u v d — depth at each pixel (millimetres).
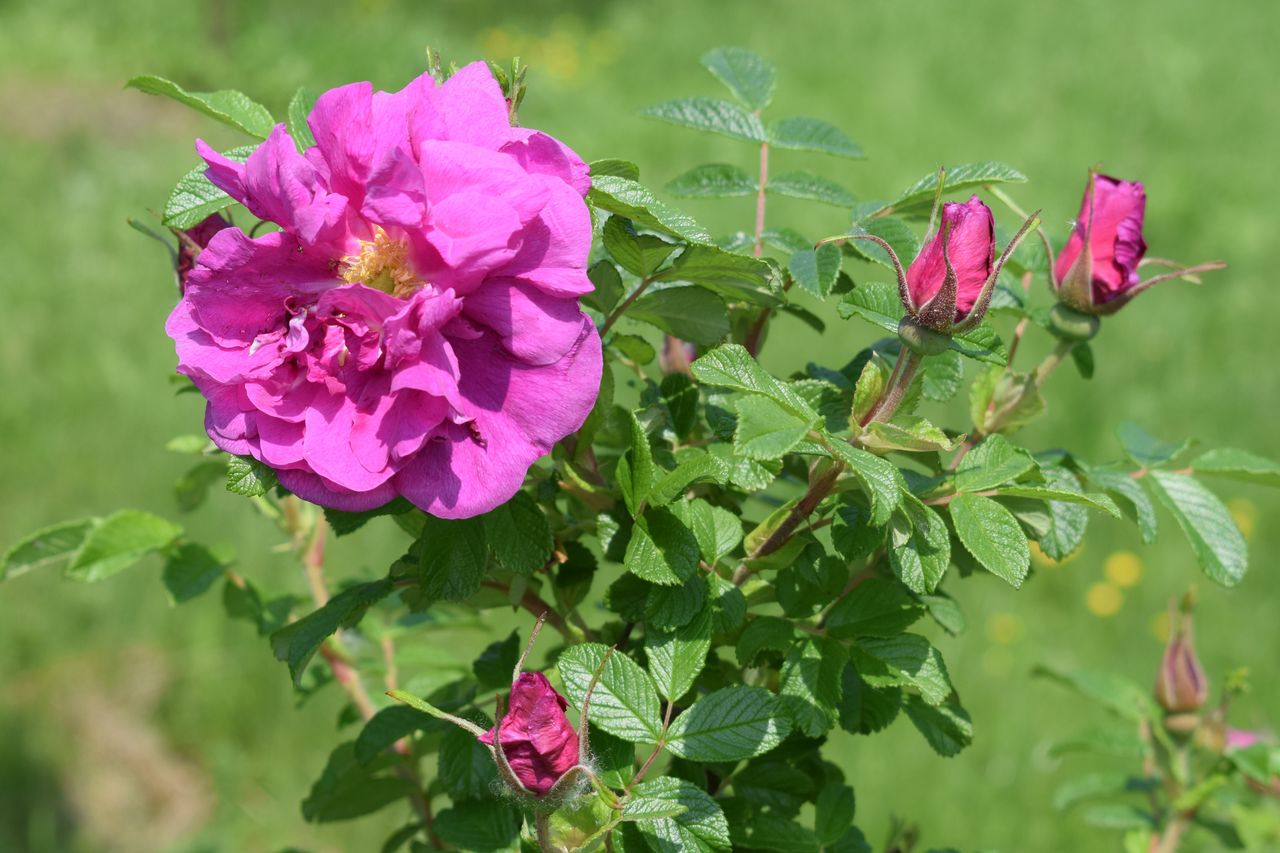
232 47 4488
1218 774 888
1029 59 4484
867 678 690
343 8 4855
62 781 1744
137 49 4297
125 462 2184
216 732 1816
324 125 649
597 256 744
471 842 702
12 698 1843
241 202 658
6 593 1944
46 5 4523
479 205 633
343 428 645
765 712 667
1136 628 1916
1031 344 2541
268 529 2021
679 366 766
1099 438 2357
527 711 644
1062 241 771
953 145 3689
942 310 666
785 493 838
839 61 4484
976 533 671
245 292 650
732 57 789
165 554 829
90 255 2838
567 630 736
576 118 3889
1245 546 742
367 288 633
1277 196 3387
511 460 645
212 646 1891
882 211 731
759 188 767
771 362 2373
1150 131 3881
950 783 1655
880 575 737
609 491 692
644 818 649
